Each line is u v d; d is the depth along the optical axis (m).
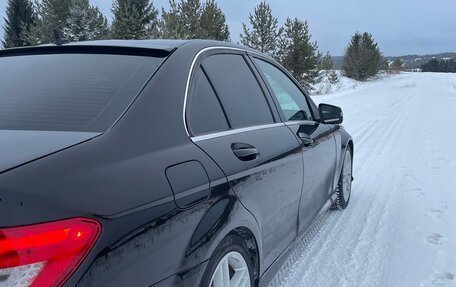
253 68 3.16
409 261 3.77
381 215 4.95
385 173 7.01
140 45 2.51
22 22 38.81
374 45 56.22
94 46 2.54
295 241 3.40
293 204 3.18
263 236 2.66
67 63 2.43
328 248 4.02
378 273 3.54
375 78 58.38
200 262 1.90
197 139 2.18
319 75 33.47
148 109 2.01
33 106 2.03
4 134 1.80
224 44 2.94
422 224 4.66
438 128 12.45
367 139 10.67
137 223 1.59
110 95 2.07
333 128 4.51
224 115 2.54
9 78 2.35
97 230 1.45
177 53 2.42
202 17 25.22
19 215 1.34
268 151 2.73
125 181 1.65
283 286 3.31
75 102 2.03
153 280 1.65
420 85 42.56
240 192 2.29
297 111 3.77
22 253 1.31
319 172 3.85
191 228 1.87
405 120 14.58
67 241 1.38
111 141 1.76
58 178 1.49
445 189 6.02
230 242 2.19
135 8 32.41
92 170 1.60
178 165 1.93
